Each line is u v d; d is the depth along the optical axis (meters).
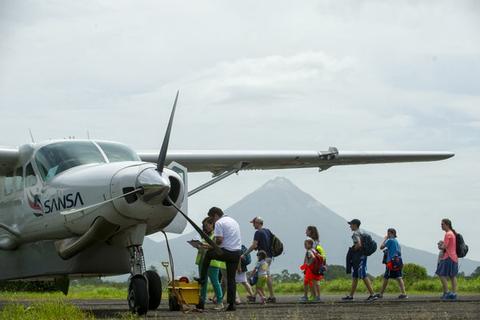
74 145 12.71
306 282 16.56
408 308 13.05
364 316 11.05
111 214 11.38
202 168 17.95
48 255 12.89
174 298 12.84
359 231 16.70
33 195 12.80
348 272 16.84
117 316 11.50
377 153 19.02
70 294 24.03
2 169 13.71
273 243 16.05
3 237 13.55
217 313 12.11
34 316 10.12
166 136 11.83
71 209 11.87
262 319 10.64
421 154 19.56
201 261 13.55
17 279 13.86
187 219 11.95
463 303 14.78
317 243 16.62
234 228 12.65
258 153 17.77
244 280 15.86
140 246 11.77
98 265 12.41
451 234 16.38
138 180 11.16
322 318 10.70
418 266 28.38
